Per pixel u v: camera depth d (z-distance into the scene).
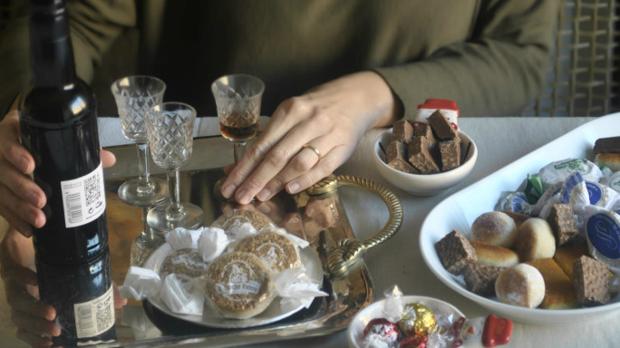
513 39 1.50
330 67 1.51
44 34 0.91
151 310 0.95
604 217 0.99
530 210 1.08
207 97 1.58
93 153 0.97
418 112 1.22
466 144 1.19
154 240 1.06
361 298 0.96
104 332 0.92
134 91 1.19
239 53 1.50
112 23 1.53
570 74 1.72
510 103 1.46
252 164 1.15
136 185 1.16
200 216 1.10
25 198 0.97
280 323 0.93
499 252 1.00
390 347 0.88
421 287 1.00
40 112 0.93
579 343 0.93
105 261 1.02
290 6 1.46
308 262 1.01
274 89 1.52
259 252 0.97
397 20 1.47
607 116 1.26
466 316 0.96
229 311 0.92
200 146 1.24
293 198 1.13
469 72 1.41
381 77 1.33
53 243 0.99
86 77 1.50
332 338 0.93
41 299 0.96
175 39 1.58
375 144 1.20
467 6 1.49
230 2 1.48
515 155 1.24
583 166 1.12
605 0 1.69
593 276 0.94
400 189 1.17
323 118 1.19
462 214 1.07
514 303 0.94
